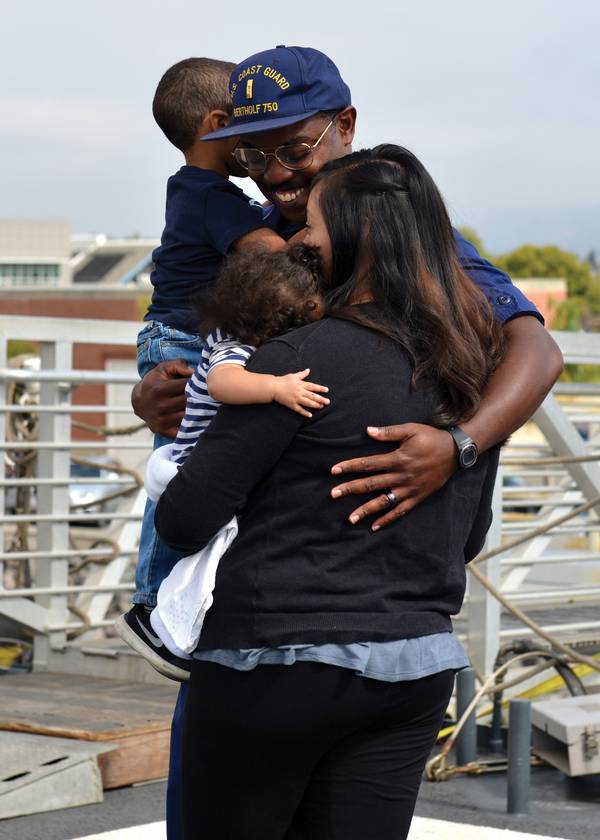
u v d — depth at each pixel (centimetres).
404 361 314
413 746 320
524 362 350
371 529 307
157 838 542
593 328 9088
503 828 594
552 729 661
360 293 321
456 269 335
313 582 302
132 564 1039
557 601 1054
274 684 301
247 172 423
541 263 9775
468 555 355
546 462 767
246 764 308
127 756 641
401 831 318
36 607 848
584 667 837
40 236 11719
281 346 310
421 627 309
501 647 772
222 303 322
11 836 561
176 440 345
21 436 898
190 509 306
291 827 326
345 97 416
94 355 4734
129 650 813
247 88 407
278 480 307
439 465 311
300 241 330
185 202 434
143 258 9319
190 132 445
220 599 308
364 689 303
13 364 925
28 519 821
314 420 305
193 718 315
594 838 577
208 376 316
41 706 717
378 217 320
